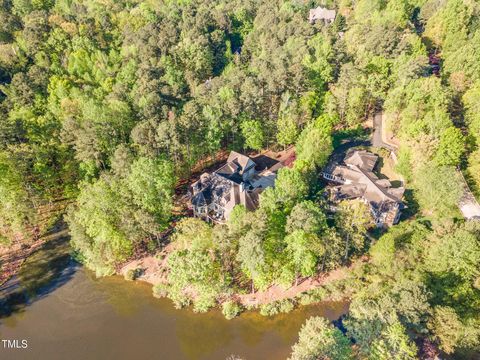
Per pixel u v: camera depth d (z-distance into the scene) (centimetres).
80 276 7400
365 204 7969
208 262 6006
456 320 4966
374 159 9194
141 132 8669
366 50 11556
